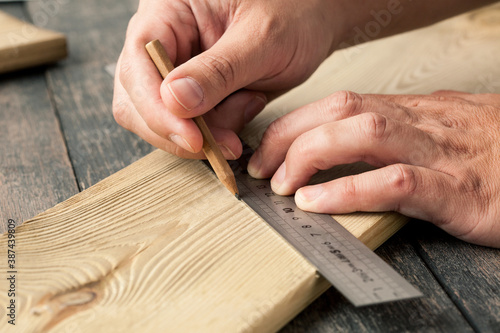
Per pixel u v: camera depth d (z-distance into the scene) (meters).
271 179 0.85
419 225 0.83
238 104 0.99
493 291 0.69
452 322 0.64
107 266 0.70
